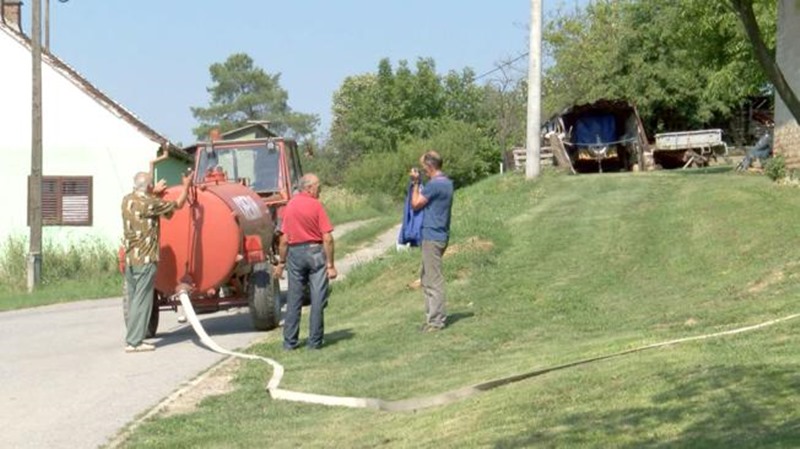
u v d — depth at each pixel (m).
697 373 8.95
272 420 9.84
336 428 9.36
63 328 18.11
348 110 96.38
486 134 71.88
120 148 35.00
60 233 34.66
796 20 24.36
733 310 12.42
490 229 20.53
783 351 9.51
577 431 7.79
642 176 30.36
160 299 15.83
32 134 28.81
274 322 16.00
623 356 10.23
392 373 11.57
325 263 13.58
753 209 19.94
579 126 39.25
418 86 84.56
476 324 14.05
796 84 24.53
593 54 54.25
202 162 19.81
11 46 34.94
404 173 64.25
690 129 47.22
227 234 15.35
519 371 10.49
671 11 38.59
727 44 30.88
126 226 14.33
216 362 13.20
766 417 7.41
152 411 10.30
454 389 10.29
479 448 7.84
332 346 13.58
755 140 46.78
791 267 14.41
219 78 123.25
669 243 18.23
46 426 9.72
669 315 12.93
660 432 7.45
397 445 8.45
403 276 18.61
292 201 13.64
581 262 17.72
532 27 30.52
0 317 21.12
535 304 15.08
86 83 35.91
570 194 26.77
